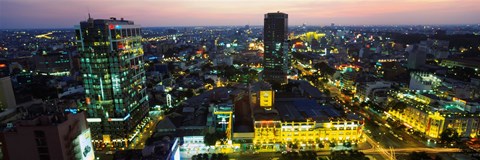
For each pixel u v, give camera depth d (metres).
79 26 188.12
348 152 190.00
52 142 120.38
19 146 121.69
